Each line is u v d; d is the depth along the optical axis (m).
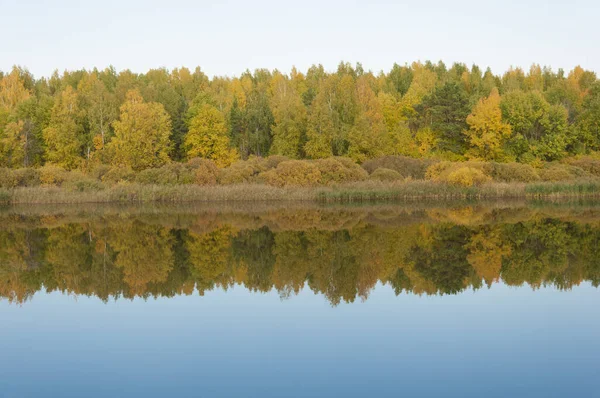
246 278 16.67
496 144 62.41
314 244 22.78
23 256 20.95
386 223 29.56
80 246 23.19
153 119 61.97
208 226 29.50
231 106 71.88
